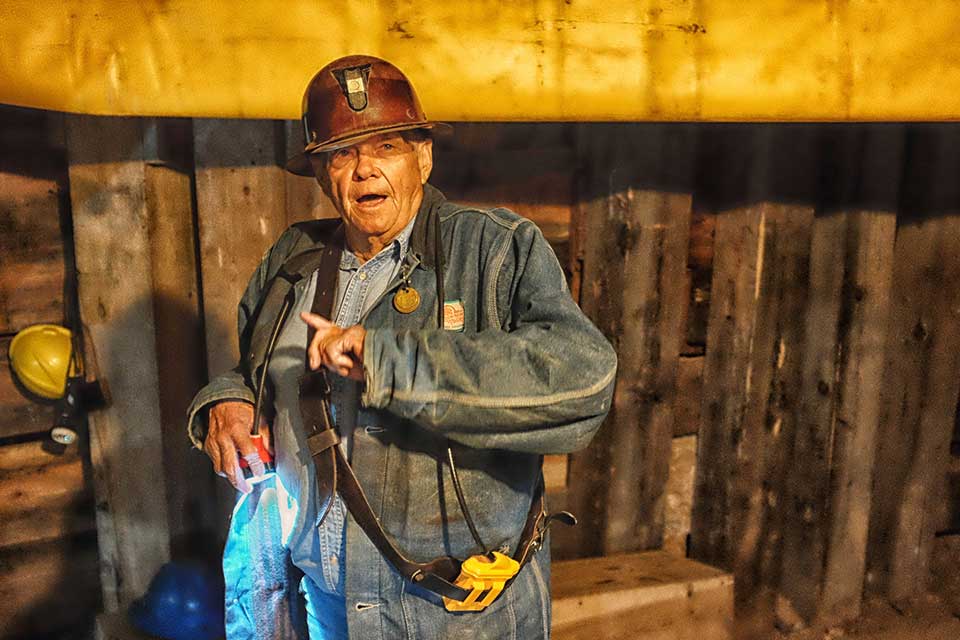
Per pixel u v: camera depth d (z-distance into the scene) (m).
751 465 3.32
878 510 3.62
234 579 1.95
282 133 2.72
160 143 2.63
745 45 2.66
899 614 3.64
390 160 1.63
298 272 1.83
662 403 3.26
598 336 1.52
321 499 1.66
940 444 3.61
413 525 1.64
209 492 2.94
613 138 3.01
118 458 2.81
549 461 3.25
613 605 3.00
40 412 2.84
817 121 2.75
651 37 2.59
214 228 2.70
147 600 2.75
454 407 1.45
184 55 2.33
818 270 3.29
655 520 3.37
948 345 3.51
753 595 3.44
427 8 2.44
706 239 3.29
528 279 1.60
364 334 1.48
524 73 2.52
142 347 2.74
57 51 2.25
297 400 1.75
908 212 3.41
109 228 2.65
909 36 2.78
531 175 3.05
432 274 1.66
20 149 2.68
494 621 1.69
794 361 3.31
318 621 1.91
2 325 2.74
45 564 2.93
